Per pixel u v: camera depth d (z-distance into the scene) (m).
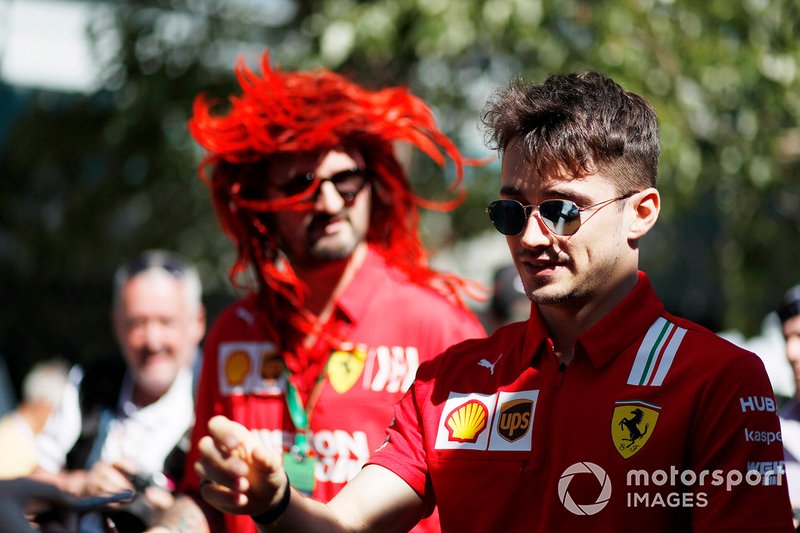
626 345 4.21
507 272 9.13
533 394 4.34
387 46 13.50
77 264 17.86
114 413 7.79
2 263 18.55
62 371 9.23
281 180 6.47
